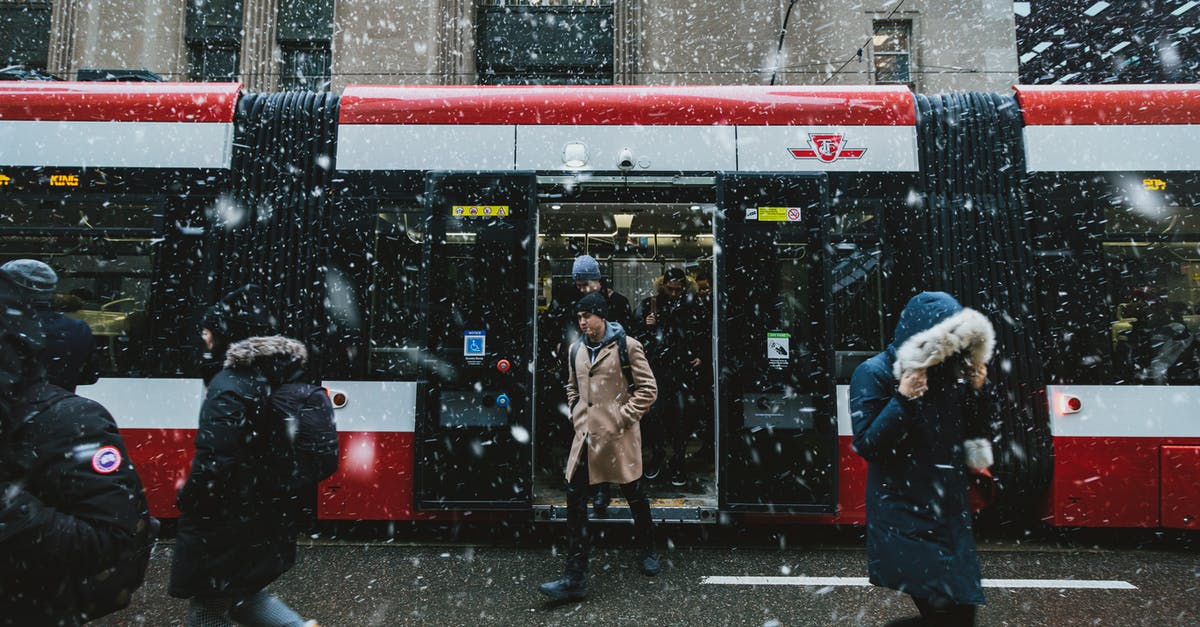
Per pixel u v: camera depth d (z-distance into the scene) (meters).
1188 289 4.17
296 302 4.28
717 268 4.28
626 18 10.03
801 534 4.42
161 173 4.35
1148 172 4.27
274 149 4.44
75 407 1.27
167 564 3.74
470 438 4.17
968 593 1.94
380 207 4.39
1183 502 3.97
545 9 10.25
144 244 4.28
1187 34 13.51
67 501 1.21
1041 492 4.14
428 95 4.50
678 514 4.17
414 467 4.14
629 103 4.45
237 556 2.00
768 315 4.21
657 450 5.05
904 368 1.98
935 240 4.25
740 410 4.16
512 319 4.25
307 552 4.02
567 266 6.30
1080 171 4.29
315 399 2.15
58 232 4.24
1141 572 3.70
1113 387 4.08
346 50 9.78
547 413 5.67
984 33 9.80
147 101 4.42
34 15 9.72
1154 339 4.13
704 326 5.21
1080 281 4.19
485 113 4.45
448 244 4.29
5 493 1.12
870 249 4.29
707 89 4.51
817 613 3.12
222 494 1.97
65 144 4.33
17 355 1.22
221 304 2.18
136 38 9.64
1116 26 13.33
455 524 4.60
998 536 4.38
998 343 4.14
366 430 4.21
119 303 4.23
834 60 9.80
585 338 3.59
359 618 3.05
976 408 2.13
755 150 4.38
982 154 4.38
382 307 4.31
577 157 4.39
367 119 4.46
